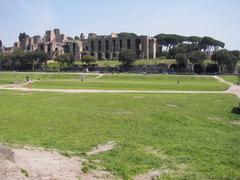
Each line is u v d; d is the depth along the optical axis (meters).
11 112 42.16
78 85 96.88
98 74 159.00
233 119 40.16
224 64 183.12
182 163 21.02
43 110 43.94
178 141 26.92
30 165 18.41
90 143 25.69
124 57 197.50
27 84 103.00
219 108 47.91
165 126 33.81
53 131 30.38
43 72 184.25
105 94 66.12
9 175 16.09
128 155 22.41
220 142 27.19
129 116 39.41
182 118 38.66
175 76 142.00
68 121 35.66
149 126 33.59
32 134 28.89
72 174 17.94
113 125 33.72
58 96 62.66
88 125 33.53
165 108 46.53
